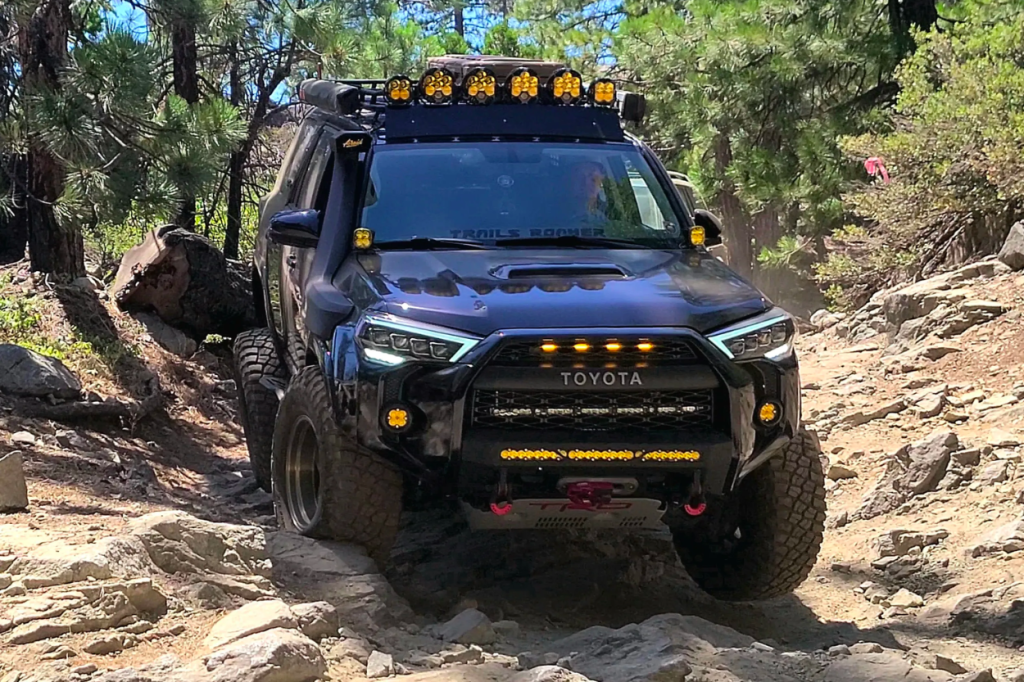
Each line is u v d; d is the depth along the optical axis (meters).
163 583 4.57
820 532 5.61
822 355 11.52
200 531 4.83
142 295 13.33
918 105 15.30
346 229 6.14
